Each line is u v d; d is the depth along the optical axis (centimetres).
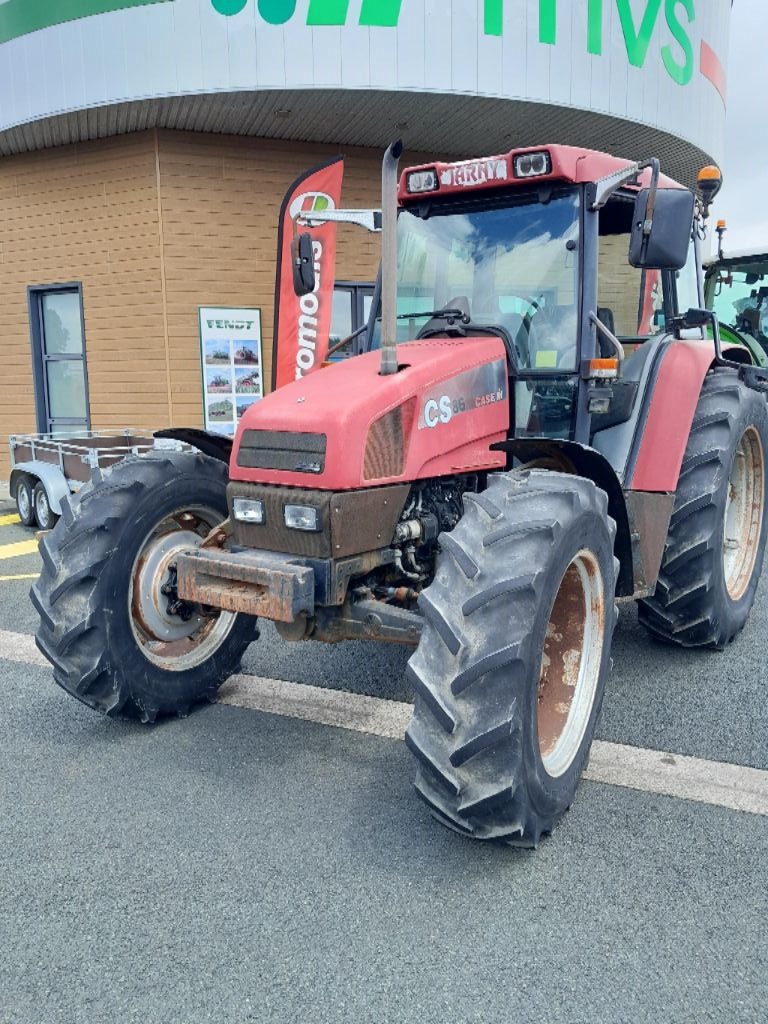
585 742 286
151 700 344
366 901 239
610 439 376
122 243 970
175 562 313
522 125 915
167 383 973
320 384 313
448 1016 197
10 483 852
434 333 363
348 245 1013
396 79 799
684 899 238
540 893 241
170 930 228
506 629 235
